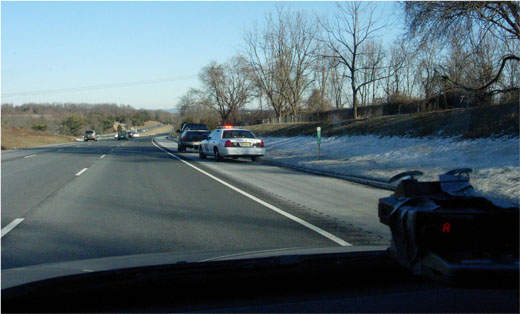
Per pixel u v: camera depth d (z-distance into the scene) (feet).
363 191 38.75
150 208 29.73
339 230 22.94
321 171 54.49
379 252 11.16
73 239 21.12
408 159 56.54
